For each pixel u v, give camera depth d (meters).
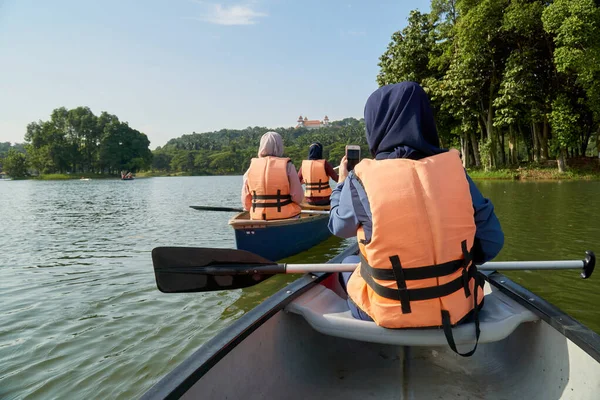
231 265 2.11
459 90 22.61
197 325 3.54
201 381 1.40
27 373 2.80
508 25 19.42
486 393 1.87
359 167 1.60
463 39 21.48
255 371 1.73
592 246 5.77
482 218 1.61
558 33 18.09
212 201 17.48
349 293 1.82
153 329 3.47
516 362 1.96
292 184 5.29
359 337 1.72
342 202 1.67
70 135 98.19
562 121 20.41
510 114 21.48
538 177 21.22
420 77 26.22
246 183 5.37
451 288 1.50
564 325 1.59
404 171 1.47
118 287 4.60
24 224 10.11
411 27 26.11
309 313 1.87
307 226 5.95
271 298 1.96
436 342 1.62
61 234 8.41
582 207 9.56
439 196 1.46
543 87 22.12
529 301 1.85
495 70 22.83
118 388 2.62
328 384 2.00
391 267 1.50
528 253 5.47
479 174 23.39
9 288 4.61
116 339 3.29
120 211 13.41
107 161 95.88
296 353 2.05
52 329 3.50
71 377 2.75
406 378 2.01
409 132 1.55
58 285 4.71
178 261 2.08
